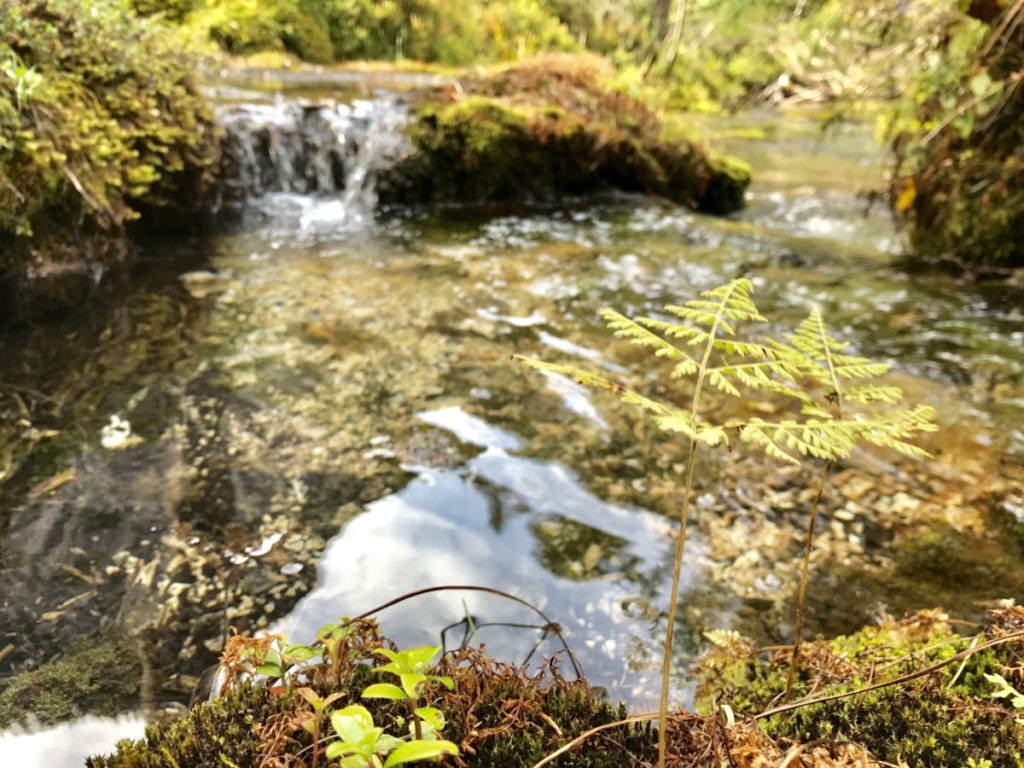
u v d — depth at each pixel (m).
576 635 1.96
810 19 7.14
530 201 7.68
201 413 3.06
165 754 1.16
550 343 3.98
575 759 1.16
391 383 3.42
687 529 2.47
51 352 3.51
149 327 3.88
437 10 14.38
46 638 1.85
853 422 1.12
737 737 1.20
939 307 4.71
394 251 5.58
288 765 1.08
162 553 2.21
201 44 7.09
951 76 5.02
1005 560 2.34
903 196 5.86
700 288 5.00
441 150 7.30
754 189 8.87
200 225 5.89
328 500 2.52
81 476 2.58
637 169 7.92
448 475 2.72
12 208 3.97
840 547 2.39
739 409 3.34
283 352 3.69
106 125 4.78
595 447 2.98
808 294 4.95
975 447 3.04
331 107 7.40
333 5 12.76
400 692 1.01
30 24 4.47
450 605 2.05
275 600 2.04
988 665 1.45
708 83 15.23
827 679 1.60
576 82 8.95
